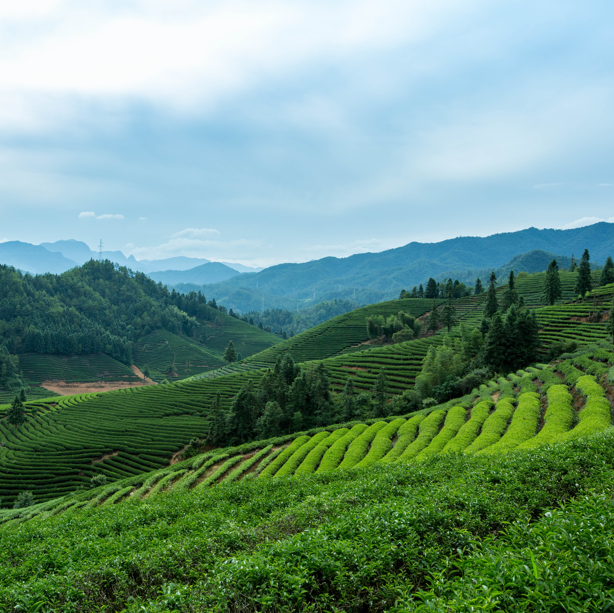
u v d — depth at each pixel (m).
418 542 12.77
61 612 13.55
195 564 15.38
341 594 10.63
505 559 9.01
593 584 7.66
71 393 192.75
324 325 186.25
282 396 85.50
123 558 16.38
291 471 46.50
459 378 80.06
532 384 56.50
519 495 16.14
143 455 80.38
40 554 20.61
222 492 31.03
